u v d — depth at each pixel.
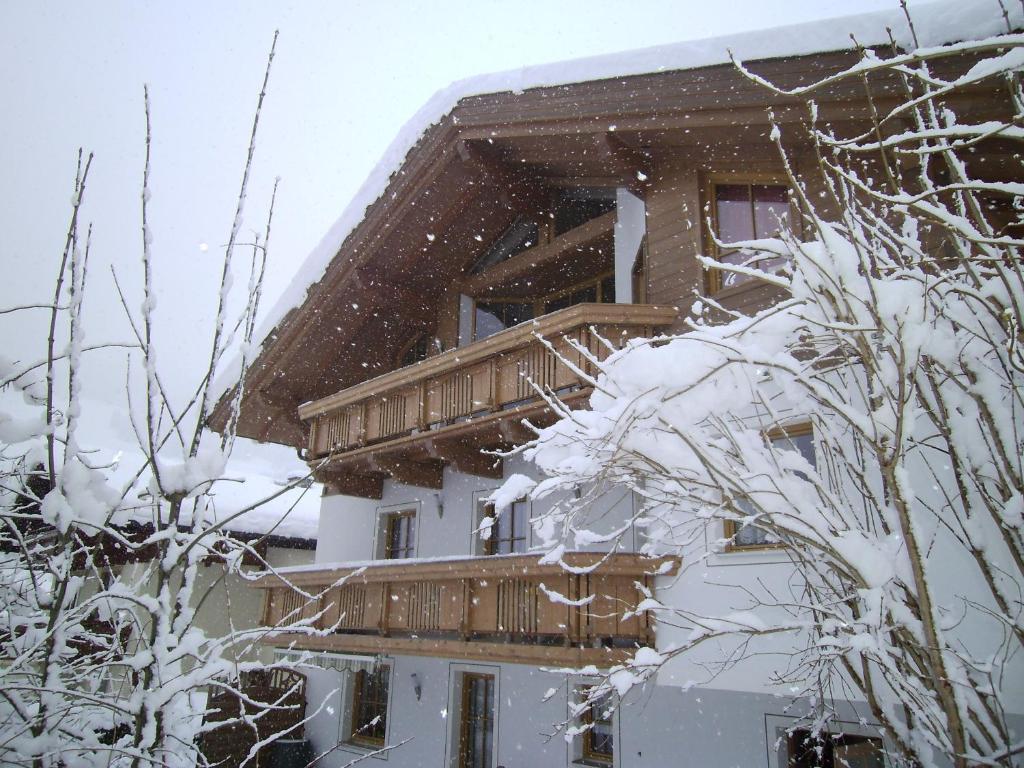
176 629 3.56
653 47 8.52
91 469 3.51
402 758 11.18
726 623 4.98
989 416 3.98
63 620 3.34
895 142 3.47
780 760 6.87
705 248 8.88
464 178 11.47
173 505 3.52
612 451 4.90
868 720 6.32
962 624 5.61
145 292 3.50
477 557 9.11
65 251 3.48
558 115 9.37
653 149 9.34
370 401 12.45
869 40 6.83
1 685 3.10
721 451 4.62
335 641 10.87
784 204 8.45
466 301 13.26
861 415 3.95
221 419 14.17
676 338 4.66
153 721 3.29
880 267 4.13
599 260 11.73
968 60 6.15
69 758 3.43
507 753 9.77
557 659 8.05
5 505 4.18
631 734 8.09
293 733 13.20
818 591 4.91
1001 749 3.74
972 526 4.29
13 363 3.63
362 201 12.07
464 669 10.80
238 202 3.80
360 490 13.20
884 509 4.42
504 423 9.66
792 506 4.27
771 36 7.59
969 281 4.63
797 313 4.15
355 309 13.12
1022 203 6.02
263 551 16.75
